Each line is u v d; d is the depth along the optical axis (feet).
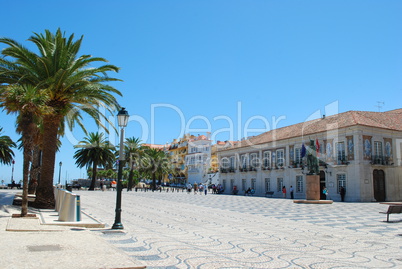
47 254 22.86
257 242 32.32
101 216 52.65
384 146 125.39
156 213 60.95
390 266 23.61
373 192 118.73
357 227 45.29
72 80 58.03
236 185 184.65
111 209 66.44
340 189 123.65
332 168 127.24
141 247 28.60
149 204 84.84
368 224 48.80
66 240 28.68
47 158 62.80
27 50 57.26
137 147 200.54
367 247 30.68
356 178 117.60
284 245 30.96
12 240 27.81
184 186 288.51
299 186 143.23
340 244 31.99
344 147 123.54
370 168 119.44
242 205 88.53
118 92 64.85
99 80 63.72
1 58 56.75
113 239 32.27
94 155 176.76
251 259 25.00
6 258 21.27
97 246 26.43
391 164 124.98
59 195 55.06
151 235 35.14
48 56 59.06
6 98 46.85
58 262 20.71
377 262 24.77
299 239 34.58
